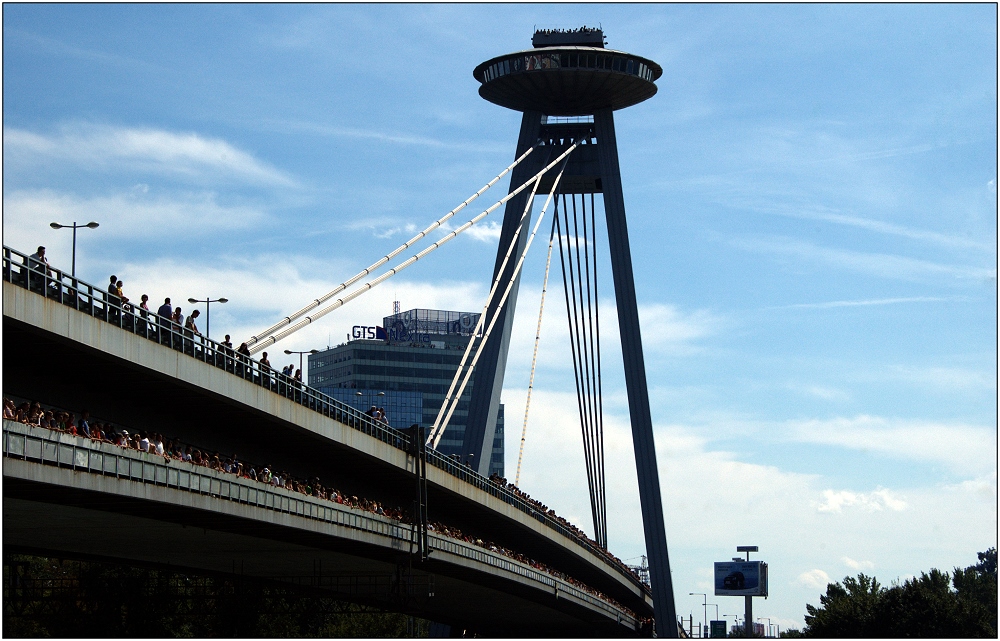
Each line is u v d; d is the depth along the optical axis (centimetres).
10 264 4312
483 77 14275
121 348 4950
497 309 13650
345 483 8119
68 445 4416
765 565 18700
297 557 7512
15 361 4944
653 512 13950
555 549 12056
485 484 9662
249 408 6019
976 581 17775
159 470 4981
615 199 14362
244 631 8569
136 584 8831
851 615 13288
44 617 8462
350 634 10600
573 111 14625
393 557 7700
